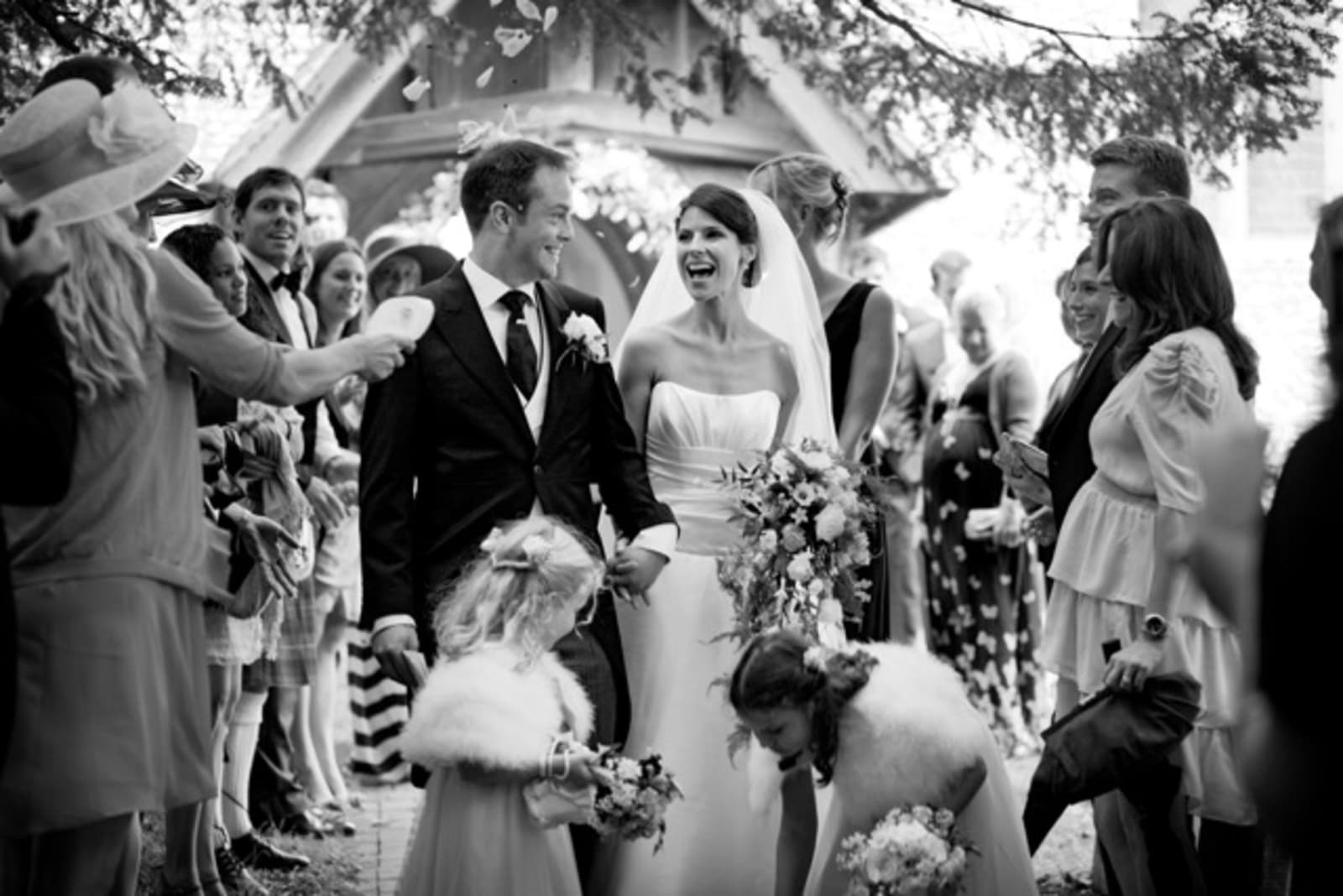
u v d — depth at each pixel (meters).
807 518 6.41
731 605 6.65
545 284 6.32
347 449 8.97
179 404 5.00
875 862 5.08
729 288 6.88
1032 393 10.88
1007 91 8.66
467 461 6.04
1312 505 3.15
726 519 6.71
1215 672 5.96
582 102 14.30
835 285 7.69
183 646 4.93
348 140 14.88
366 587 5.96
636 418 6.84
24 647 4.71
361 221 14.98
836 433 7.57
